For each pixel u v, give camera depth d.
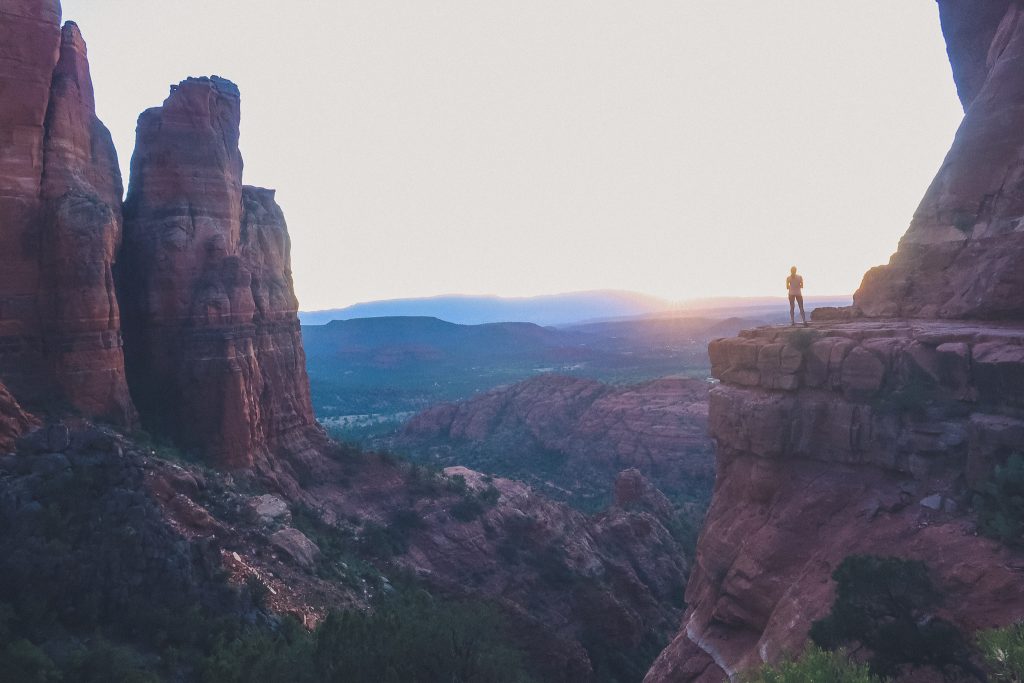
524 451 121.06
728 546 22.27
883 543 17.42
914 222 27.09
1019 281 20.70
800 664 11.59
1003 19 28.27
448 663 16.05
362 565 34.97
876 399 19.70
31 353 31.02
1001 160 24.66
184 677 15.70
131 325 39.38
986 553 15.21
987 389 17.67
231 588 19.89
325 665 15.21
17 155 30.64
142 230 39.66
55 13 31.44
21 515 16.84
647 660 42.38
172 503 23.77
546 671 33.09
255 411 42.25
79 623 15.96
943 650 13.29
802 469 21.20
